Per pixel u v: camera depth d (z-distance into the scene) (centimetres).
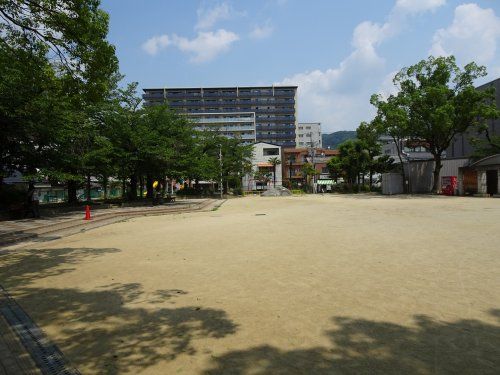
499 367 326
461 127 3769
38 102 1788
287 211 2256
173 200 3922
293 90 11456
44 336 404
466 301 505
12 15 897
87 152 2409
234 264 765
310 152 8656
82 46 955
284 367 332
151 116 3130
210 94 11262
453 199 3162
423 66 3831
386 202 2928
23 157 1997
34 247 1032
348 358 348
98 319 456
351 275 655
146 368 332
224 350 368
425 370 323
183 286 605
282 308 491
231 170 5816
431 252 848
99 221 1805
